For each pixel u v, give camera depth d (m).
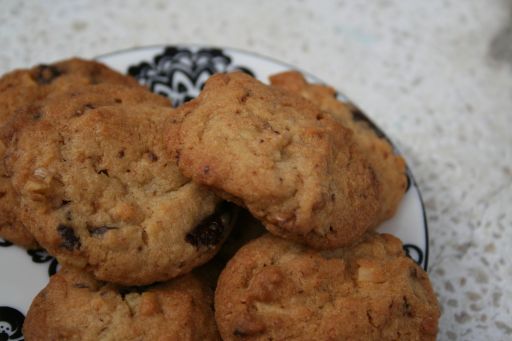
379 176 0.23
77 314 0.20
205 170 0.20
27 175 0.20
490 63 0.34
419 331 0.21
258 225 0.23
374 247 0.22
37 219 0.20
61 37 0.32
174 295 0.21
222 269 0.22
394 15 0.36
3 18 0.32
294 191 0.20
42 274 0.22
